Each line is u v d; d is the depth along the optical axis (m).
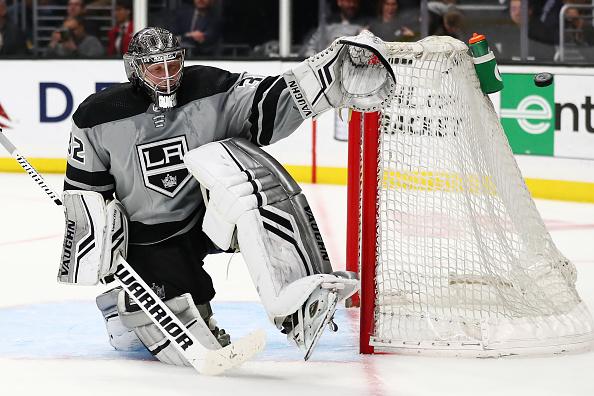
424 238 9.73
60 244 15.42
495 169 9.82
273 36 23.66
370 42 8.19
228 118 8.85
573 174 19.14
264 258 8.20
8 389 8.35
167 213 8.87
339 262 14.05
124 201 8.92
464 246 9.68
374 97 8.55
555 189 19.36
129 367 8.98
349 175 11.06
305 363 9.12
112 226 8.69
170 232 8.92
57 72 22.77
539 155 19.48
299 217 8.55
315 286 7.93
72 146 8.74
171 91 8.51
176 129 8.73
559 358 9.32
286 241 8.37
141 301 8.70
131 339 9.51
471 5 22.42
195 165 8.43
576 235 16.02
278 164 8.70
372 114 9.32
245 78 8.87
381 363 9.12
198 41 23.86
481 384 8.50
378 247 9.54
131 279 8.77
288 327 8.40
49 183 21.34
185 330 8.62
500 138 10.02
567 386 8.45
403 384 8.48
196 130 8.77
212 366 8.55
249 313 11.14
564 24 21.83
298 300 8.00
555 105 19.20
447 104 9.70
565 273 10.17
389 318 9.48
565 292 9.94
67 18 24.33
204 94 8.73
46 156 22.98
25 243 15.48
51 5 24.84
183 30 23.89
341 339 9.95
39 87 22.89
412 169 9.72
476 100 9.74
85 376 8.71
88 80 22.67
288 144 21.55
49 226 16.86
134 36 8.52
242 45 23.81
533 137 19.48
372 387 8.38
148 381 8.53
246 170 8.43
